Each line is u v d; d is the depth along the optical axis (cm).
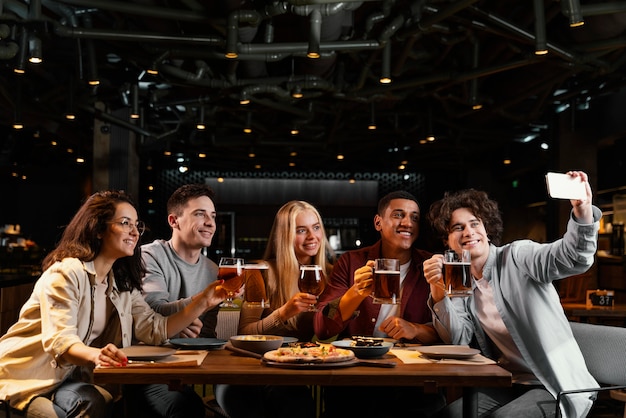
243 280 239
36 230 1370
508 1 479
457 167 1235
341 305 268
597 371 256
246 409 269
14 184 1363
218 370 197
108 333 264
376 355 220
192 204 316
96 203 255
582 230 232
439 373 195
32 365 237
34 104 732
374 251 312
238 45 431
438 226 280
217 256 1264
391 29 465
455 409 254
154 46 505
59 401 231
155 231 1250
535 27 422
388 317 288
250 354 225
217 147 1062
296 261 305
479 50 546
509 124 902
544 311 254
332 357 204
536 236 1209
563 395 237
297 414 262
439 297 259
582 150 797
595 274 800
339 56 604
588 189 229
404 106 816
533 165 1001
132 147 834
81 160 930
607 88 661
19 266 795
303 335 303
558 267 246
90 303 247
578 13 371
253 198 1287
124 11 420
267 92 598
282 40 562
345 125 899
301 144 961
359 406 291
